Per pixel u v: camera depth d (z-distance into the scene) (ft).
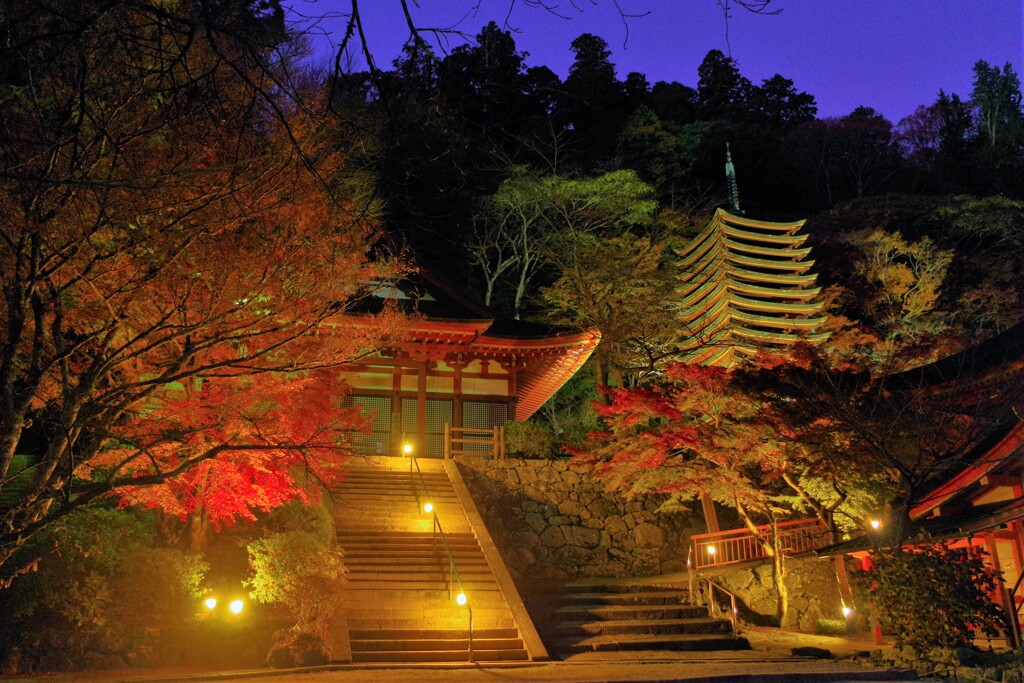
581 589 67.56
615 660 50.67
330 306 42.11
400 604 53.72
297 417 48.03
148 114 29.99
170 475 34.24
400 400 92.27
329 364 41.01
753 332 111.55
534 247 141.49
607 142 188.24
